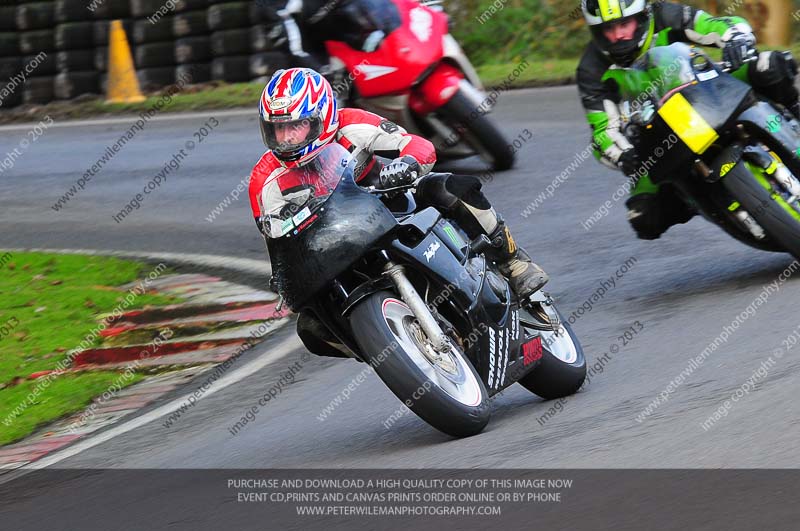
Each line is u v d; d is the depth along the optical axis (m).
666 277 25.17
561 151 38.00
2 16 68.38
